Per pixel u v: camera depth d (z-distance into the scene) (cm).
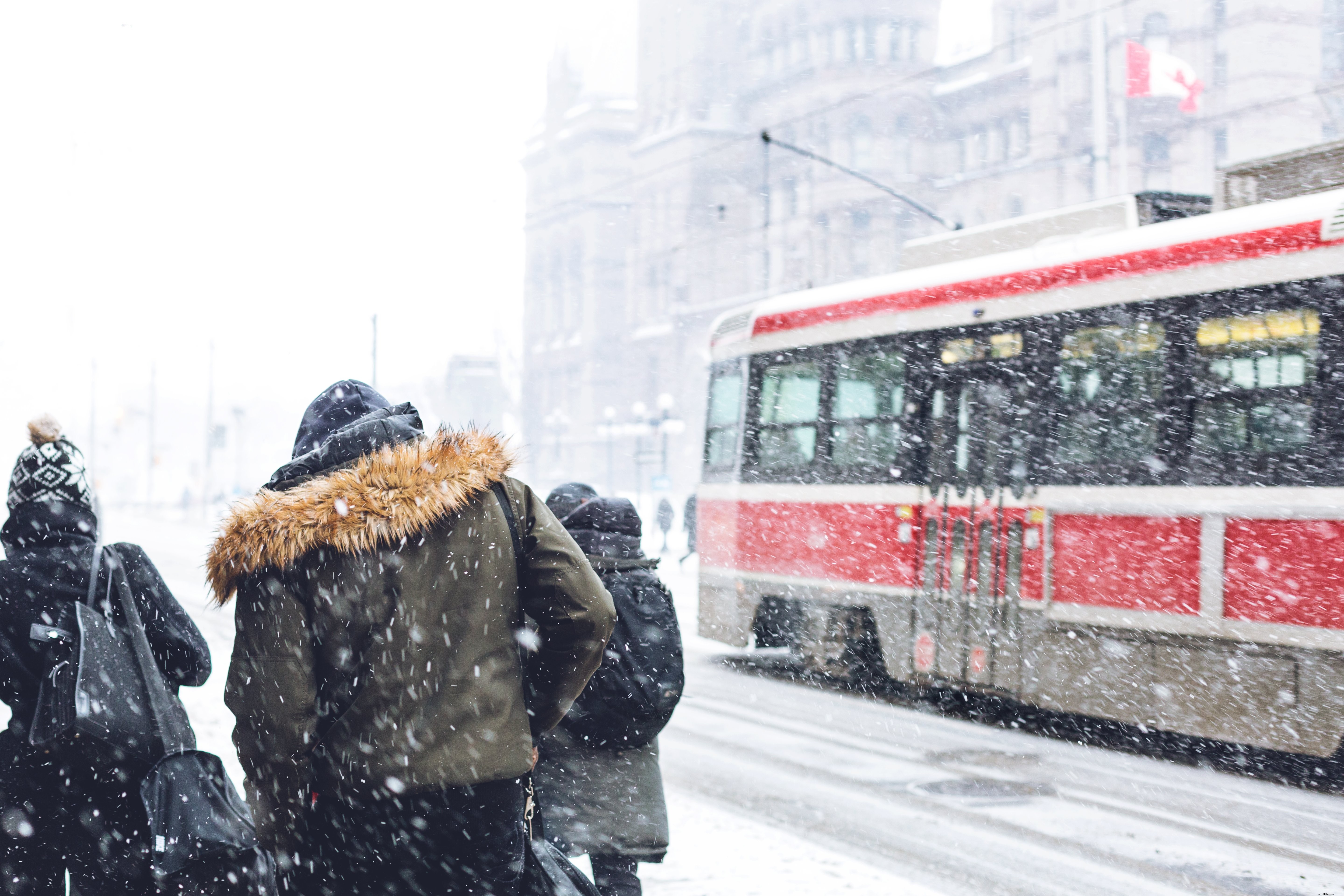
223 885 352
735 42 7044
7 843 370
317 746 264
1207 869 609
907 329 1143
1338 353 811
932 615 1084
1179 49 5188
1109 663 931
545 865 284
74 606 371
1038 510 996
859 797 764
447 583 268
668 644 410
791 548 1255
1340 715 791
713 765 862
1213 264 895
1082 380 978
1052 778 820
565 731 411
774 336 1312
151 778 349
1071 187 5575
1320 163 900
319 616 263
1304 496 819
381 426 282
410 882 266
